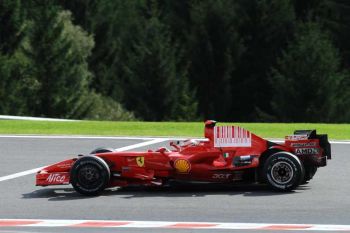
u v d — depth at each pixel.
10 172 40.19
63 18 193.12
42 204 31.16
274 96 194.38
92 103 188.00
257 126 63.41
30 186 35.91
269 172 32.59
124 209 29.69
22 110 181.00
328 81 188.12
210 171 33.03
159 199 31.75
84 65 193.88
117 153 33.75
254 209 29.17
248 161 33.03
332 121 186.88
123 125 64.81
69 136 56.59
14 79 183.12
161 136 57.22
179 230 25.70
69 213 29.06
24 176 38.88
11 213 29.23
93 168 32.69
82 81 189.88
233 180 33.22
